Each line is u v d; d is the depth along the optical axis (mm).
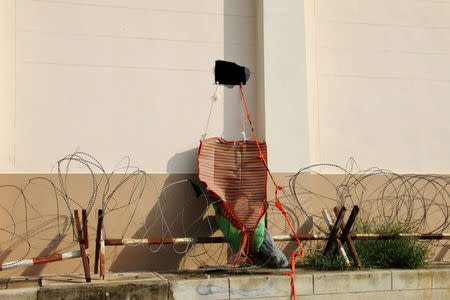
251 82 6008
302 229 5789
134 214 5523
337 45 6293
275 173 5719
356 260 5234
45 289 4289
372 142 6273
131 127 5633
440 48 6555
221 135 5844
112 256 5430
